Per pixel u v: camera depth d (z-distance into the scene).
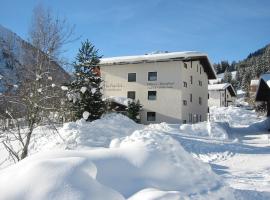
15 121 9.18
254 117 59.38
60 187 3.77
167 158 5.50
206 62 44.25
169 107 37.53
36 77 8.98
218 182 5.51
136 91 39.00
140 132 7.10
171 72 37.78
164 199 4.09
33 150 11.02
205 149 17.03
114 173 4.68
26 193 3.69
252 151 16.95
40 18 9.94
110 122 16.55
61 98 9.41
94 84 22.30
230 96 91.75
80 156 4.88
